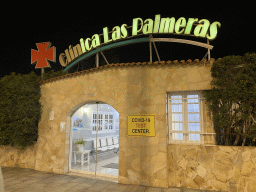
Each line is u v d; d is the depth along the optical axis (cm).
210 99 473
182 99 520
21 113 660
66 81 655
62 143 627
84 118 922
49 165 637
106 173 621
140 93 537
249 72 422
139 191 454
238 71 446
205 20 529
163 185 478
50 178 564
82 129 881
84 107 928
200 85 488
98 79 597
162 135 500
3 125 678
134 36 616
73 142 811
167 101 532
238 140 476
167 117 526
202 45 524
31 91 680
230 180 436
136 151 516
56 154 630
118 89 563
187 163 478
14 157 722
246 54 438
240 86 420
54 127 652
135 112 534
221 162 450
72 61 751
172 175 487
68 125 643
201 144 489
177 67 515
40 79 724
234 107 472
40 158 659
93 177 575
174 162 489
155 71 533
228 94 429
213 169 454
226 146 451
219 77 457
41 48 812
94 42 665
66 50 770
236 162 438
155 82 528
